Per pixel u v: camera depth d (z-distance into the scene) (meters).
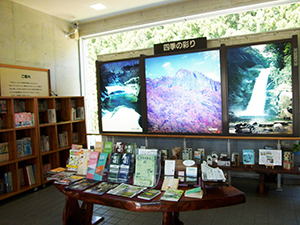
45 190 4.75
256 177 4.91
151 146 5.48
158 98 5.18
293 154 4.10
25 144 4.62
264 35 4.43
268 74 4.31
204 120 4.81
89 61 7.06
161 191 2.35
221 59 4.58
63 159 5.76
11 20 5.05
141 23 5.95
